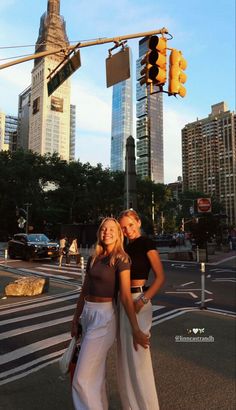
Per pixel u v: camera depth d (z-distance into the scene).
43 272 18.91
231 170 125.75
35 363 5.65
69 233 42.44
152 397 3.34
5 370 5.36
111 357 5.91
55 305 10.50
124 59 10.62
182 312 9.55
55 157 71.19
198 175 134.88
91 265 3.57
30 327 7.93
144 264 3.59
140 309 3.45
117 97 196.50
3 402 4.29
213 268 21.66
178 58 10.56
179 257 26.92
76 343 3.57
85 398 3.19
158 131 136.88
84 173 72.88
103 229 3.54
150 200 79.25
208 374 5.21
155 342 6.76
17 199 65.81
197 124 136.88
